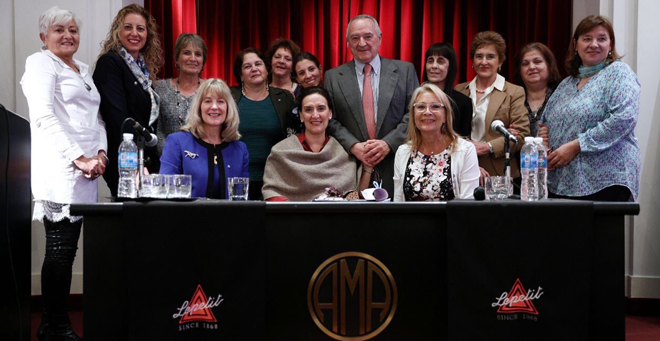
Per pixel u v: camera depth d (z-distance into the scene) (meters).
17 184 2.34
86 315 2.13
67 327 3.11
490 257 2.18
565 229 2.17
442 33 5.13
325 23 5.12
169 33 4.90
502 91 3.78
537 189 2.48
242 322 2.16
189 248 2.14
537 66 3.81
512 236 2.18
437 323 2.23
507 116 3.73
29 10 4.09
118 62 3.42
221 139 3.07
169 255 2.13
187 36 3.69
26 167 2.48
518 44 5.03
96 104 3.28
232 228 2.16
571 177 3.32
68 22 3.17
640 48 4.20
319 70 4.13
